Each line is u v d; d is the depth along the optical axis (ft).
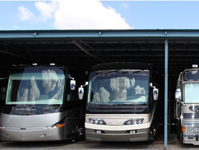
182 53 43.96
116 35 31.22
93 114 30.89
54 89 33.65
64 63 55.21
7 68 56.90
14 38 32.22
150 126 31.04
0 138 32.27
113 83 32.37
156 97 31.07
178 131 35.04
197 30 30.14
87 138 30.73
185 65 54.54
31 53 46.52
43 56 48.67
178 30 30.48
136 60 50.85
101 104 31.17
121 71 32.91
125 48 41.39
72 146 33.47
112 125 29.96
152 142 34.91
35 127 31.50
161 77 44.50
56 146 33.60
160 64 54.13
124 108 30.42
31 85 34.01
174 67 57.00
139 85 31.91
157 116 37.91
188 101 31.53
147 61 51.62
